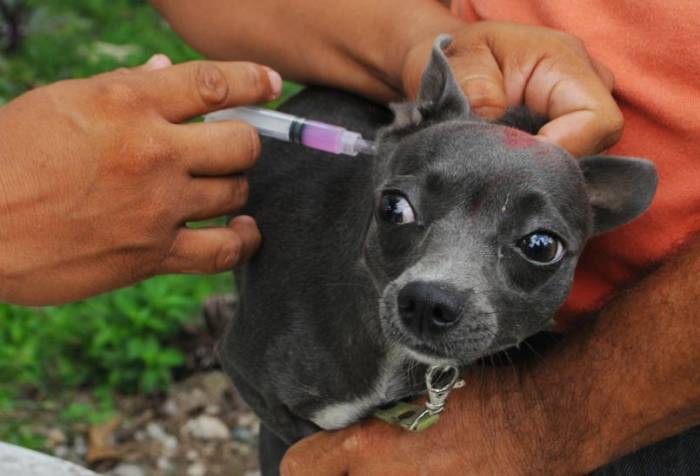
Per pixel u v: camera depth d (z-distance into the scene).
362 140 0.56
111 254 0.52
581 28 0.54
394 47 0.59
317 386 0.57
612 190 0.52
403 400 0.56
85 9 1.54
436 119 0.53
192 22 0.64
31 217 0.50
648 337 0.49
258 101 0.54
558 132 0.50
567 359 0.52
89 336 0.94
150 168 0.50
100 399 0.91
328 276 0.57
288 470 0.57
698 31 0.51
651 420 0.50
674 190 0.53
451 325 0.49
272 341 0.59
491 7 0.58
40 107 0.50
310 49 0.62
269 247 0.60
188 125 0.52
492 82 0.52
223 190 0.53
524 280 0.50
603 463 0.51
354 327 0.56
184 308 0.96
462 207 0.49
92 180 0.50
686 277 0.49
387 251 0.51
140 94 0.51
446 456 0.53
